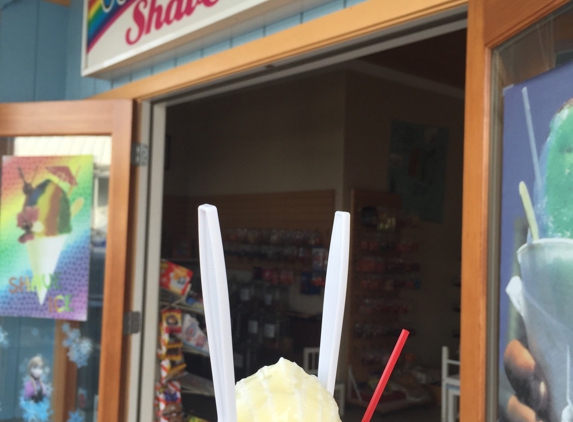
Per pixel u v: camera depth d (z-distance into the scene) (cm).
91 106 279
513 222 127
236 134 643
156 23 257
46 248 285
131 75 299
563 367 107
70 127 281
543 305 114
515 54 129
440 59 507
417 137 590
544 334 113
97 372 279
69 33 354
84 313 277
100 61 297
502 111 134
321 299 527
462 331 142
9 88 330
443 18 167
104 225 280
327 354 84
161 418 303
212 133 676
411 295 572
